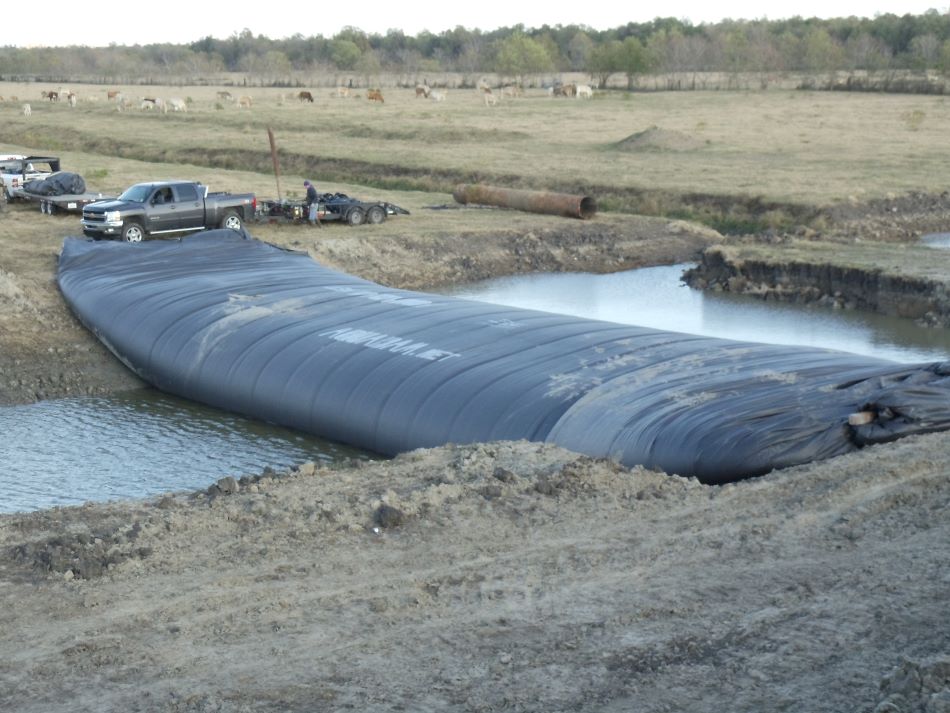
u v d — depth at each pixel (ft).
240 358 63.26
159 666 25.49
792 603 27.14
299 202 110.42
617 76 392.27
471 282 99.45
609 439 45.27
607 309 88.38
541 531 32.86
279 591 29.25
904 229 113.60
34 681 25.16
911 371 47.03
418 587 29.17
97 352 73.15
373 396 55.21
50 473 52.49
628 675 24.13
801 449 40.83
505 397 50.90
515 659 25.09
